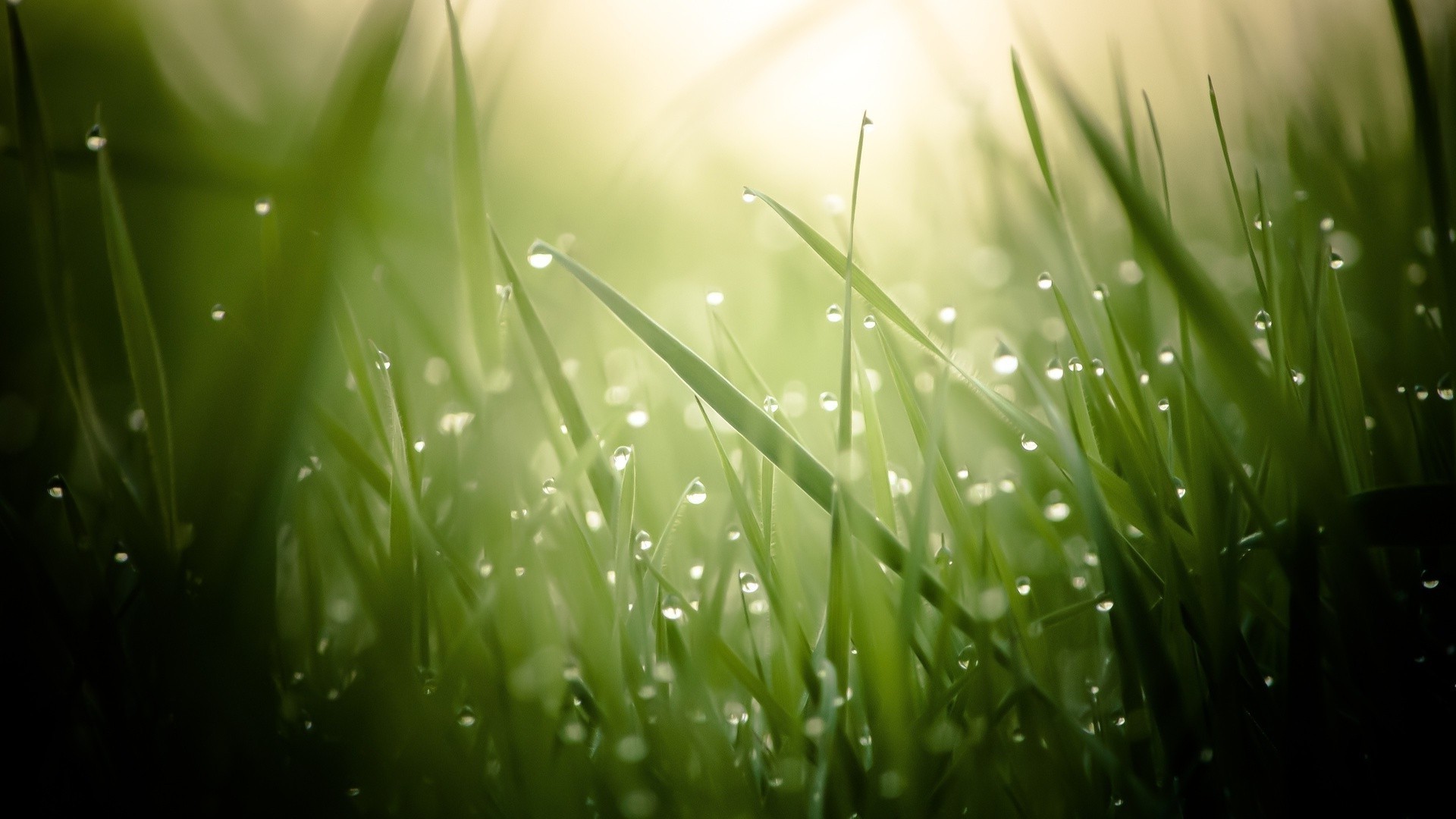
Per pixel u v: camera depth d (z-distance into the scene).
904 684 0.19
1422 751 0.19
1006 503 0.22
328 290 0.20
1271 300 0.20
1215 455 0.21
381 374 0.21
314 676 0.20
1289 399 0.20
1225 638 0.19
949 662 0.20
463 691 0.20
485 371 0.21
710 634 0.20
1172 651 0.20
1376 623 0.19
